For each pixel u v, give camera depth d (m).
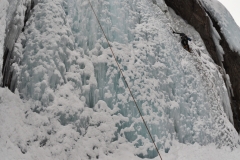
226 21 14.45
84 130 7.23
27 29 7.73
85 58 8.22
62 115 6.96
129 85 8.32
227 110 12.06
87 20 8.82
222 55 13.77
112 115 7.79
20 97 6.91
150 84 8.72
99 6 9.18
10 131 6.09
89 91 7.77
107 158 7.10
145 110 8.15
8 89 6.76
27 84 7.00
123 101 8.00
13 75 6.98
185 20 13.31
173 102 9.10
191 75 10.35
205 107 10.03
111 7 9.48
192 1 13.43
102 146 7.25
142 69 8.84
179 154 8.21
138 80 8.55
